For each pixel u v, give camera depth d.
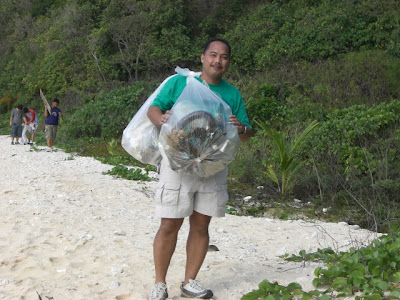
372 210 8.46
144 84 22.84
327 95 18.23
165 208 4.29
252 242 6.88
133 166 14.36
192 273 4.52
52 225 7.14
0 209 8.22
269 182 11.06
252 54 24.25
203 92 4.18
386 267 4.64
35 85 30.75
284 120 16.23
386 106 13.20
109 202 8.93
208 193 4.33
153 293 4.36
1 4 40.72
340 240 7.11
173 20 28.64
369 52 21.05
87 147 18.44
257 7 27.94
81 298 4.59
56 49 31.25
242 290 4.68
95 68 28.34
